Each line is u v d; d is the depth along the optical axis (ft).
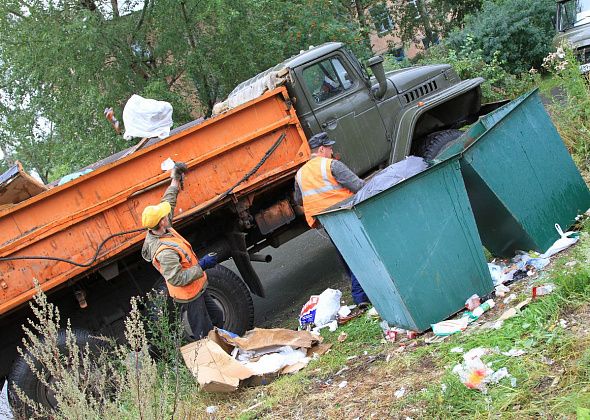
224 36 43.73
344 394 13.85
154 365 13.41
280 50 46.19
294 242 34.78
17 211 18.44
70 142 43.14
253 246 24.00
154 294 20.38
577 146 23.31
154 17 42.04
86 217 19.07
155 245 18.17
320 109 23.25
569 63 26.25
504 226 16.75
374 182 15.94
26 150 47.85
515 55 58.08
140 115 21.13
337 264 27.61
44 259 18.72
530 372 11.39
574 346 11.49
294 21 48.67
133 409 13.50
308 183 19.33
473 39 57.31
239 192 21.04
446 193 15.46
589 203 18.28
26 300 18.52
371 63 24.31
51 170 54.49
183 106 42.68
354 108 23.98
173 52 43.42
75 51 40.75
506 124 16.83
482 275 15.83
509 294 15.29
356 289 19.33
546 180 17.33
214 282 20.51
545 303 13.15
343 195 19.04
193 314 18.69
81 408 12.62
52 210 18.84
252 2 43.98
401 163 16.29
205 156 20.45
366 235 14.78
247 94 24.16
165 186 20.07
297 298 25.03
